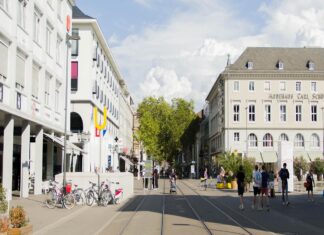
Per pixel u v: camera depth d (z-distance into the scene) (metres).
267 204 24.19
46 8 35.38
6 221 12.55
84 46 53.16
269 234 15.25
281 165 40.59
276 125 87.38
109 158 68.81
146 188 47.97
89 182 27.38
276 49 91.62
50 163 40.59
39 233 15.39
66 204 24.64
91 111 54.03
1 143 35.50
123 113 103.00
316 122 87.50
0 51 26.06
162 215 21.45
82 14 54.00
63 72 41.81
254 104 87.69
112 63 73.94
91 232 15.73
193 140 103.81
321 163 73.50
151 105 102.62
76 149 44.06
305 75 87.56
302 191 42.19
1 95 25.89
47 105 36.81
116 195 28.30
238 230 16.23
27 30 30.62
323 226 17.56
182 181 74.25
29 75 30.91
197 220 19.41
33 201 27.95
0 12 25.53
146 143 94.75
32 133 38.25
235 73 87.56
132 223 18.28
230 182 48.88
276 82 87.94
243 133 87.25
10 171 27.55
